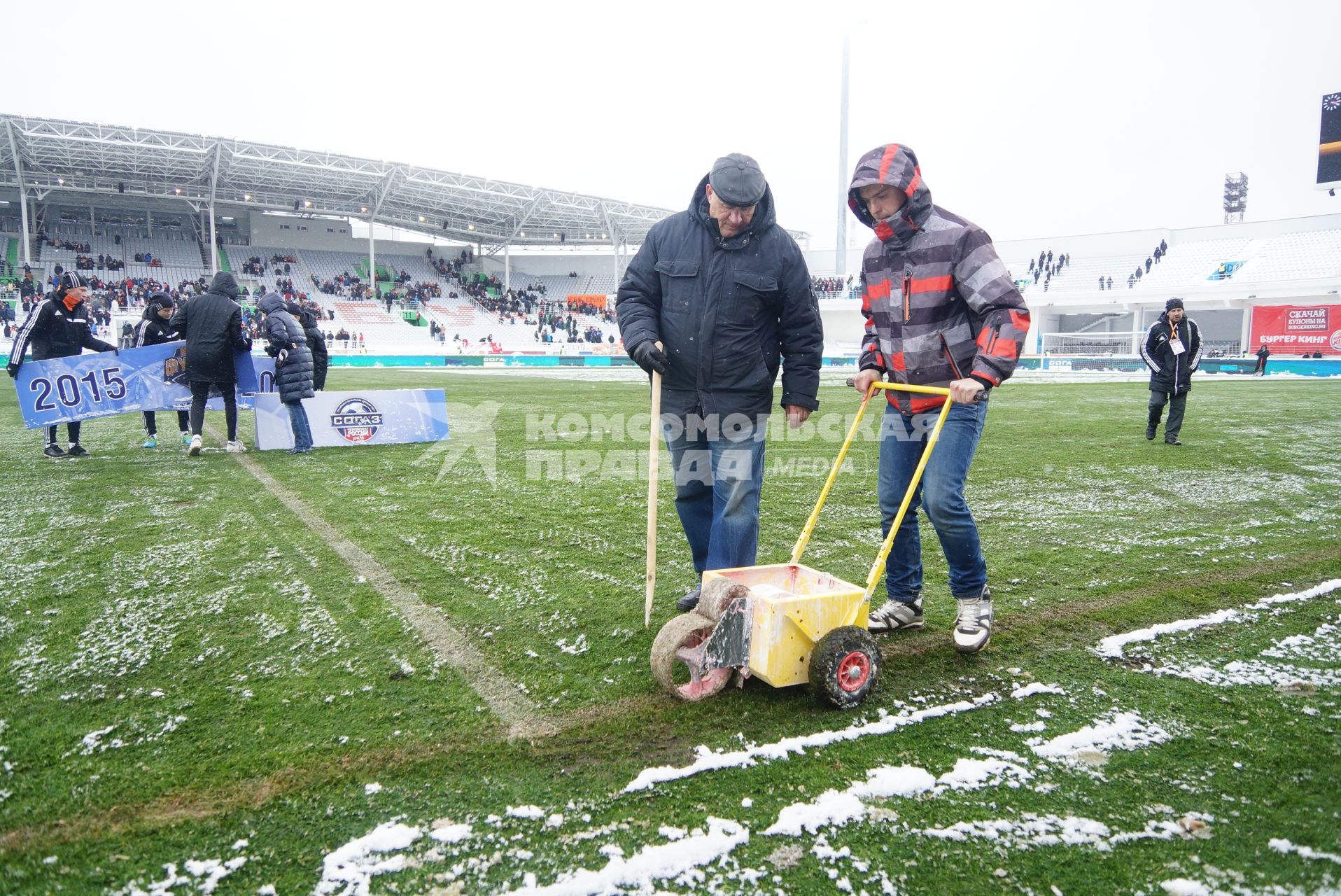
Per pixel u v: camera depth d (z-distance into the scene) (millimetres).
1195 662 2506
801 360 2930
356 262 47312
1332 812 1688
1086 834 1619
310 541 3965
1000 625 2861
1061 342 41031
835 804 1713
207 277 40562
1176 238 43688
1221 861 1532
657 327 2887
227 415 7000
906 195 2539
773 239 2811
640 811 1703
